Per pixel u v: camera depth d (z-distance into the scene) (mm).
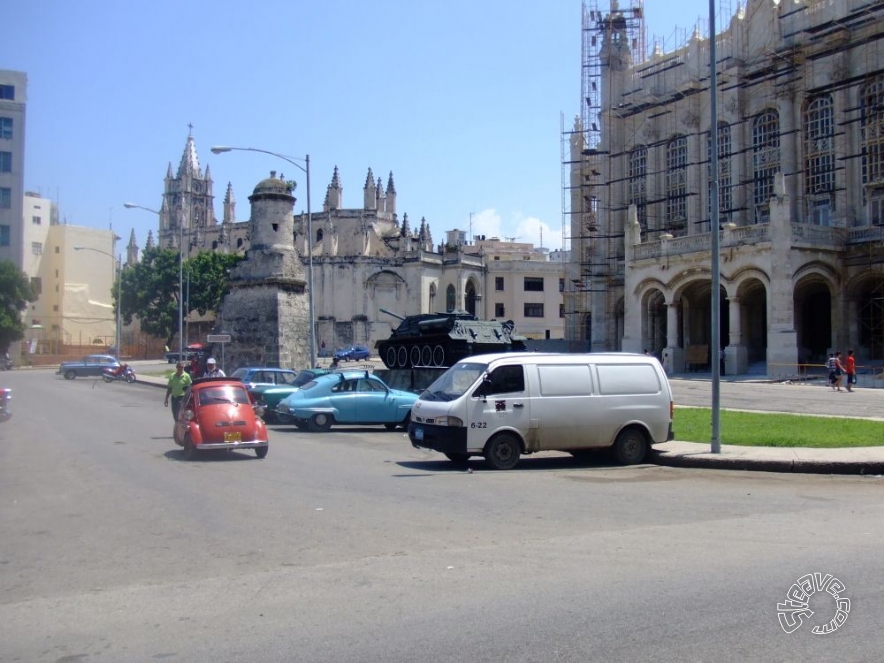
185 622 6773
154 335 93312
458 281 88188
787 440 18234
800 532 9938
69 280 104875
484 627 6555
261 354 37125
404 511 11430
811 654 6004
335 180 98938
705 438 19188
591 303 66500
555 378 16656
